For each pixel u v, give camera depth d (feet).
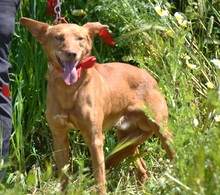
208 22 39.40
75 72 29.48
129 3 36.99
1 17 29.50
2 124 29.27
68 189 26.04
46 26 30.50
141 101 33.42
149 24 35.94
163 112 33.32
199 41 38.58
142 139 33.99
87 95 30.40
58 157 31.22
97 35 37.93
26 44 36.11
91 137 30.48
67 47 29.37
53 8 32.86
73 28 30.09
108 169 33.63
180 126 25.67
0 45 29.43
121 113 33.37
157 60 35.58
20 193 23.03
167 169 26.32
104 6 36.63
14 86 35.58
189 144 25.77
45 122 35.94
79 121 30.42
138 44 36.78
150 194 27.94
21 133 33.78
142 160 34.19
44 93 35.58
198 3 38.47
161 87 29.86
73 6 38.37
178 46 31.89
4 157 29.40
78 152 35.78
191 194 22.59
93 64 30.04
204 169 23.08
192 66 34.45
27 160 35.04
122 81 32.91
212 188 22.61
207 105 32.22
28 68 35.91
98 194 29.48
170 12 39.34
